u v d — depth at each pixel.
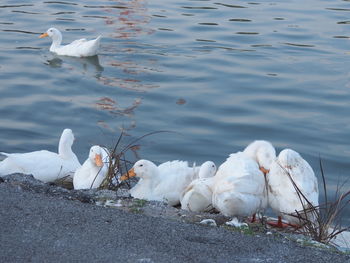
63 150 11.75
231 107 15.29
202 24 22.97
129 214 7.20
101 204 8.23
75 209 7.17
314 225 8.35
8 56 19.34
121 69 18.41
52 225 6.71
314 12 24.61
